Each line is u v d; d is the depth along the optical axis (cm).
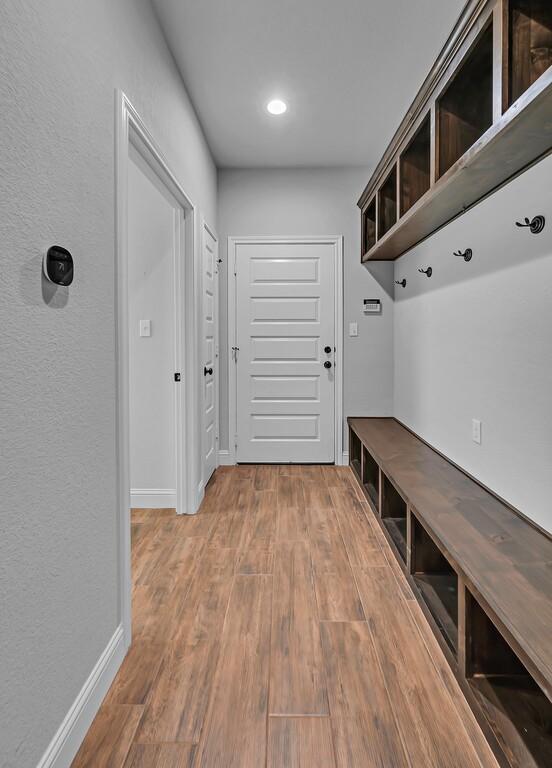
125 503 166
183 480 309
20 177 103
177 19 224
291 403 432
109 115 156
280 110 319
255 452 435
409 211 265
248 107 314
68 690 125
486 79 178
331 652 170
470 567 144
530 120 142
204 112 320
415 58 263
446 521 181
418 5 221
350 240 425
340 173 422
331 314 429
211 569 233
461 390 256
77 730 128
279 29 236
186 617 192
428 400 318
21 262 103
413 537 217
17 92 101
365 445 327
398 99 306
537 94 126
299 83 286
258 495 349
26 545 105
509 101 147
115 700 147
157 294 313
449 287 274
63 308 123
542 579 137
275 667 162
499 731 129
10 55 99
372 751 128
